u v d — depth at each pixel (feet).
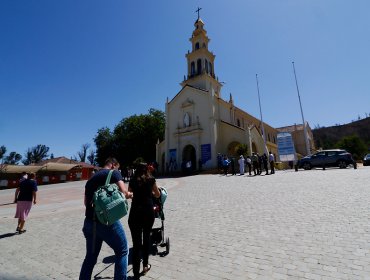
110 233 10.93
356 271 11.60
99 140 185.16
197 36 144.97
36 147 291.38
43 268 14.83
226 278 11.97
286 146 100.83
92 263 10.78
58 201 45.21
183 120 126.62
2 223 28.27
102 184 11.49
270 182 47.16
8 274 14.12
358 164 105.09
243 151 103.24
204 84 132.16
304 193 32.09
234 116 136.87
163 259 14.85
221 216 24.13
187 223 22.58
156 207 16.43
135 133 165.07
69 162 192.75
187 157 124.88
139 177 13.83
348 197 27.37
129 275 13.03
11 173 137.90
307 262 12.93
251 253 14.71
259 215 23.21
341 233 16.67
